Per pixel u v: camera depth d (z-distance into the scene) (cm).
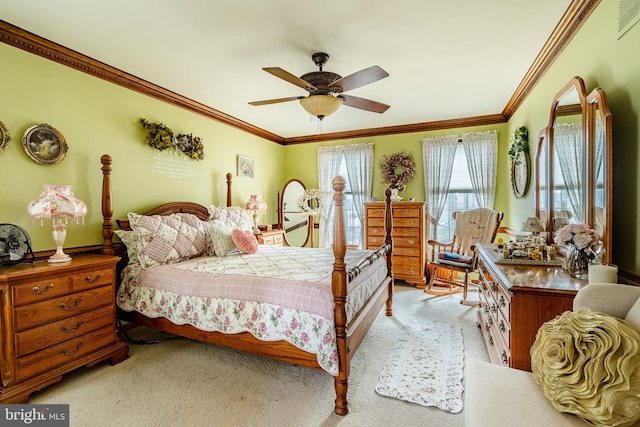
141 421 174
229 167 454
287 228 576
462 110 423
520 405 108
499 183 455
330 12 204
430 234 488
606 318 106
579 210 203
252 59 271
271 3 195
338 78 278
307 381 215
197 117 396
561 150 234
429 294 416
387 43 244
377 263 303
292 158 595
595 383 98
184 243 293
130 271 267
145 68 289
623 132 162
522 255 208
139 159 323
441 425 169
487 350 246
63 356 209
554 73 255
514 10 203
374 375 220
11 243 209
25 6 198
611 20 171
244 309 210
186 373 226
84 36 234
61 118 259
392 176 507
